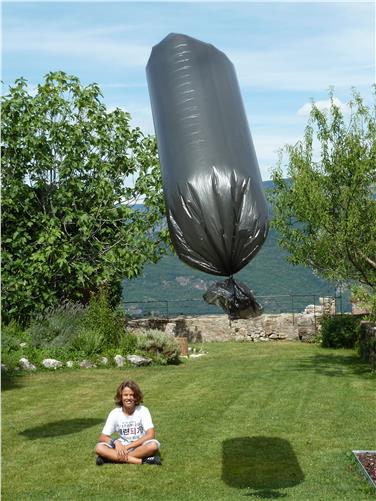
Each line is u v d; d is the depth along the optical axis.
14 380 18.50
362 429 12.66
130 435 10.82
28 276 25.64
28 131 26.00
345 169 20.06
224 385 17.70
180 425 13.05
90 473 10.20
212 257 8.52
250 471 10.27
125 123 27.56
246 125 9.25
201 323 30.86
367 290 20.44
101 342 22.08
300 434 12.32
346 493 9.23
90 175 27.44
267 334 30.80
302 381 18.33
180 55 9.49
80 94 26.94
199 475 10.11
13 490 9.44
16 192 25.56
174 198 8.61
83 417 13.97
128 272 27.16
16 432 12.68
